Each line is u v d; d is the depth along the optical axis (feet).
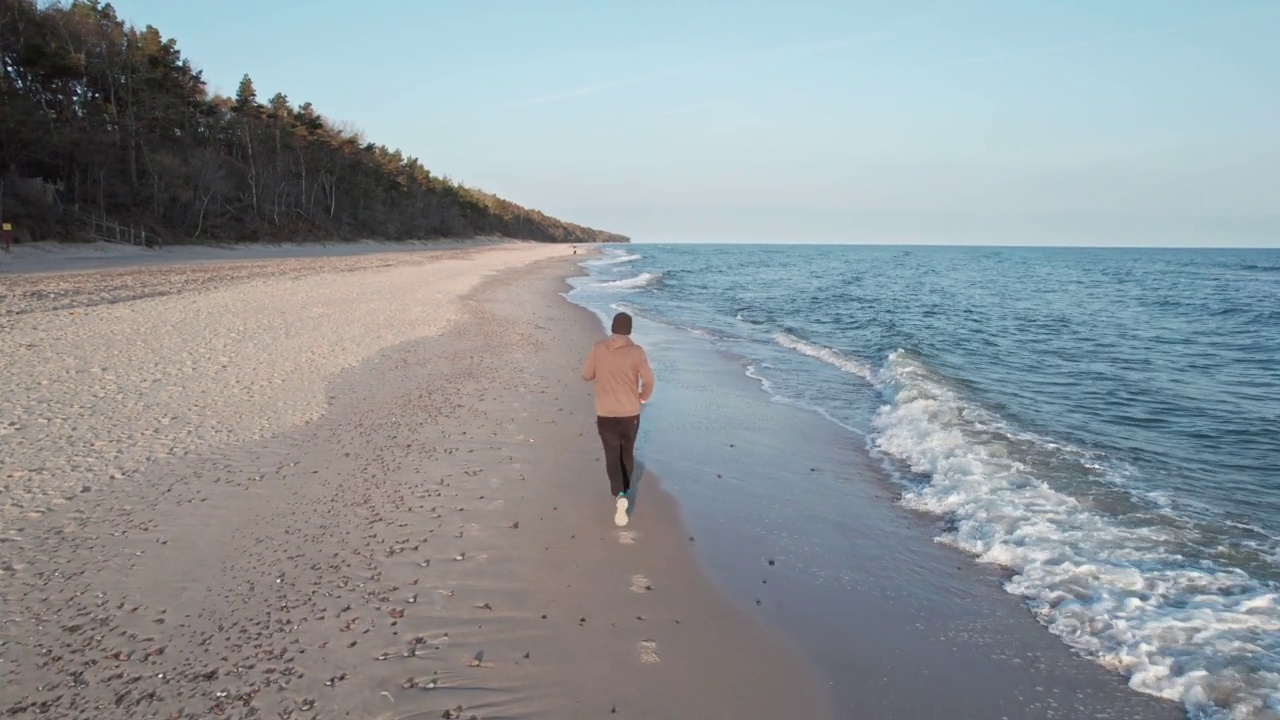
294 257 147.23
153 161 141.28
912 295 109.40
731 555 16.99
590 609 14.02
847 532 18.62
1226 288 134.62
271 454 21.70
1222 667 12.32
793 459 25.02
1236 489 21.93
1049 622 14.17
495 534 17.11
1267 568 16.20
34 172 119.34
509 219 472.44
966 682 12.21
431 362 37.68
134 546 15.25
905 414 30.60
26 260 87.71
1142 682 12.12
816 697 11.64
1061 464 24.14
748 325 66.18
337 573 14.61
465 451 23.24
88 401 25.72
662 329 60.70
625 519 18.20
